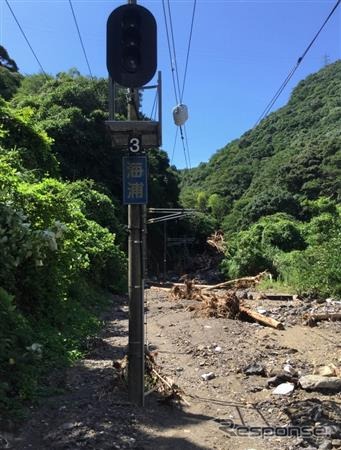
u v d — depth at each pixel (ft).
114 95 19.52
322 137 179.32
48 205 31.35
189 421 18.88
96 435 16.40
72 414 18.40
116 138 20.03
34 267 29.96
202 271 163.32
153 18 17.83
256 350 32.14
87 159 120.26
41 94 138.92
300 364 28.50
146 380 21.67
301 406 20.53
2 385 18.44
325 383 23.08
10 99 133.90
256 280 85.92
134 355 19.85
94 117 124.47
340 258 62.80
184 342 35.01
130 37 17.74
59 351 26.91
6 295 22.35
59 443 15.90
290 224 112.27
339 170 173.27
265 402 21.58
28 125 56.03
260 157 230.89
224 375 26.30
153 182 155.94
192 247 196.24
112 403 19.65
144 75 17.83
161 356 30.73
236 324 42.32
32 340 24.29
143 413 19.01
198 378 25.67
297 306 55.21
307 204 154.40
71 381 22.77
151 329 41.88
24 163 51.65
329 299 59.52
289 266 87.45
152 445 16.38
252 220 171.94
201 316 46.83
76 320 36.76
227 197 234.99
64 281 36.24
